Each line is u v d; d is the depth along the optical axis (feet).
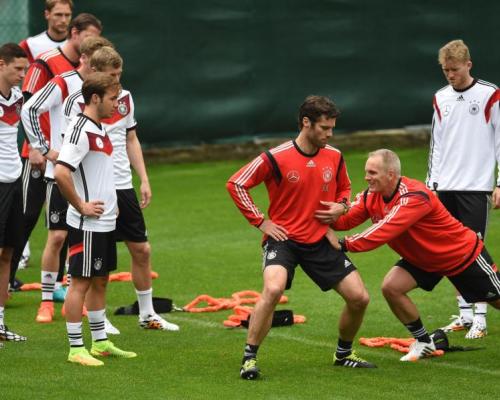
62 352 89.76
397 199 84.07
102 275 85.76
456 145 100.99
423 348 88.48
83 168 84.79
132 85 192.65
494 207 96.68
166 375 82.43
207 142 202.28
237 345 93.04
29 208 113.09
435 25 213.05
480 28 214.90
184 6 195.00
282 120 205.87
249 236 147.43
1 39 180.96
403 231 83.20
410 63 213.05
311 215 82.79
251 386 79.20
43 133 104.37
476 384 80.48
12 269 112.06
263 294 81.10
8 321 102.63
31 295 115.44
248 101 202.90
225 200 173.88
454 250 85.71
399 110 213.66
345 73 209.15
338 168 84.28
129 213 96.89
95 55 90.84
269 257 82.69
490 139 100.68
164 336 96.63
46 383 79.51
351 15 207.82
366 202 86.38
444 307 108.88
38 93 99.66
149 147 197.67
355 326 84.17
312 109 80.48
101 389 77.92
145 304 98.99
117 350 88.43
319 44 206.39
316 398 75.92
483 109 100.01
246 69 201.57
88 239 84.84
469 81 100.68
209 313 106.73
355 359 86.02
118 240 97.66
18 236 95.09
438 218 84.99
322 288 83.51
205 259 132.98
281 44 203.72
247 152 208.85
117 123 96.68
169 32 194.18
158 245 141.69
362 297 82.23
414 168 196.24
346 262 83.46
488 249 135.95
